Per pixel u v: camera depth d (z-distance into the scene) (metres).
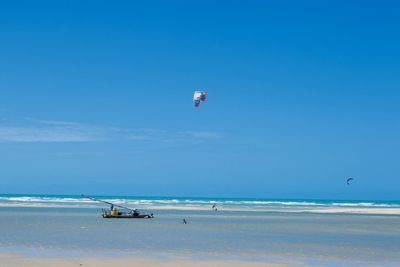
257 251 36.03
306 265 30.09
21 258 30.88
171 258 31.84
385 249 38.59
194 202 178.62
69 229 52.81
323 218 82.44
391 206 170.12
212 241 42.38
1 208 106.62
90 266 28.31
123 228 55.53
